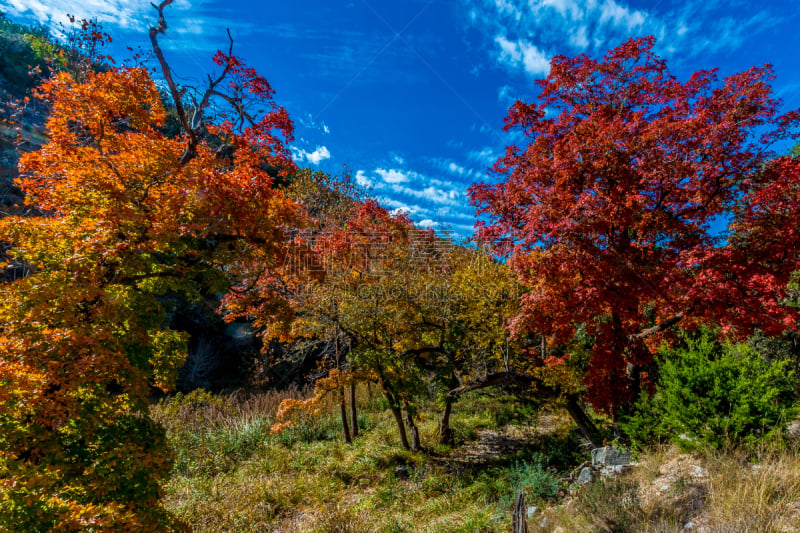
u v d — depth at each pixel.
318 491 8.98
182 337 6.90
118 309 4.78
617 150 8.18
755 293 7.25
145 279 6.16
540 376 10.02
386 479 9.69
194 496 8.52
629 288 7.79
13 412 3.87
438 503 7.94
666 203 8.91
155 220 5.64
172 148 6.54
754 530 3.90
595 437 9.45
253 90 7.94
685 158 8.48
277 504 8.41
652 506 5.06
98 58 7.58
